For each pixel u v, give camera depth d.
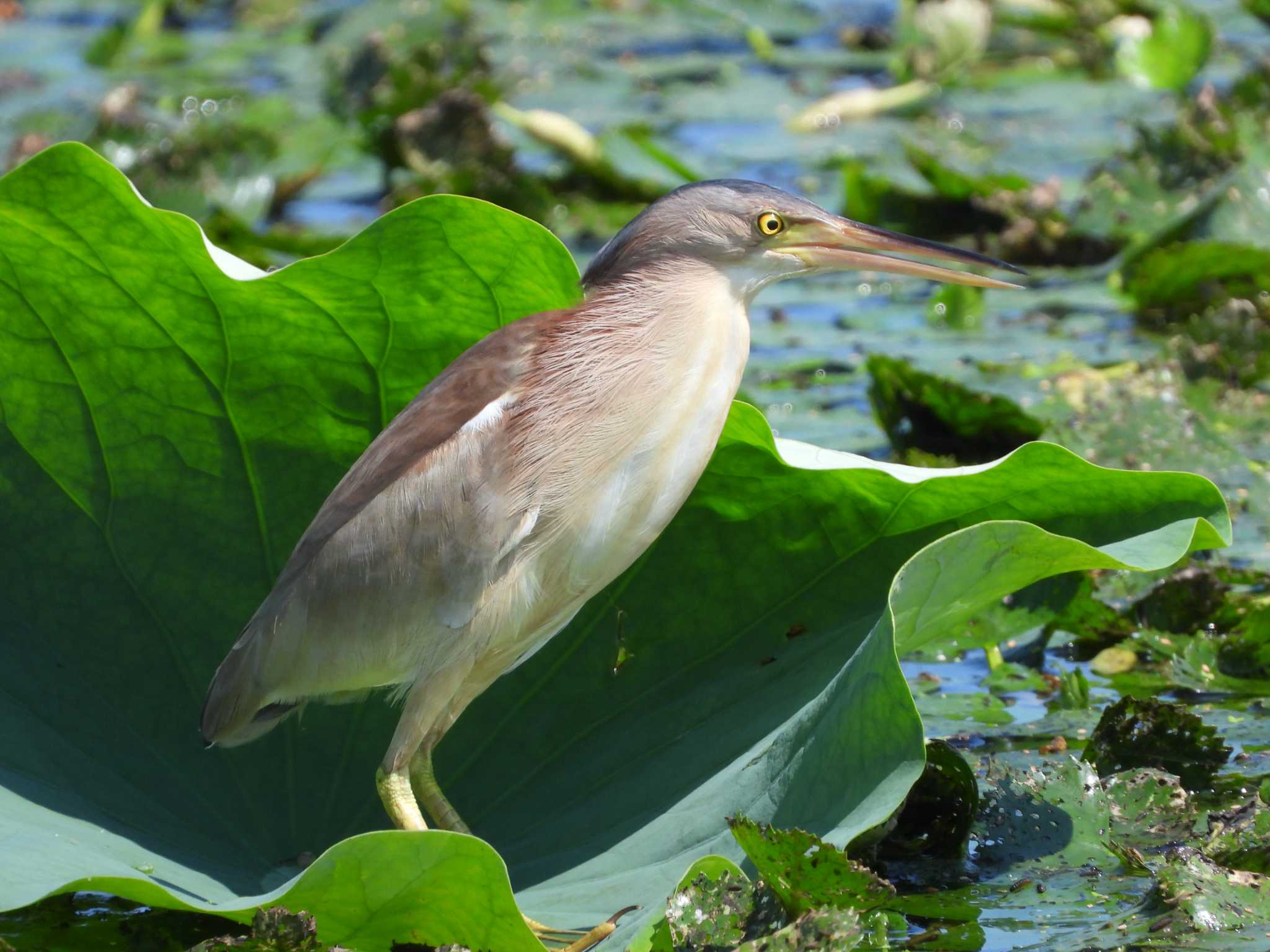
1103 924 6.78
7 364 7.98
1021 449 7.34
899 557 7.95
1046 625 10.06
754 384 14.52
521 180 18.33
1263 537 11.08
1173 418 12.12
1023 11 25.62
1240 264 15.04
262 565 8.39
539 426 7.51
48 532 8.25
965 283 8.35
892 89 23.16
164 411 8.13
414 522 7.50
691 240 7.93
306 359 8.02
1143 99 22.73
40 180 7.14
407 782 7.50
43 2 32.09
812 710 7.07
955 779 7.67
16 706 7.76
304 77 24.77
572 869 7.34
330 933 6.50
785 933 6.13
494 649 7.66
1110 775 8.10
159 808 7.64
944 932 6.80
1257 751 8.49
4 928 7.17
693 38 27.56
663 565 8.20
